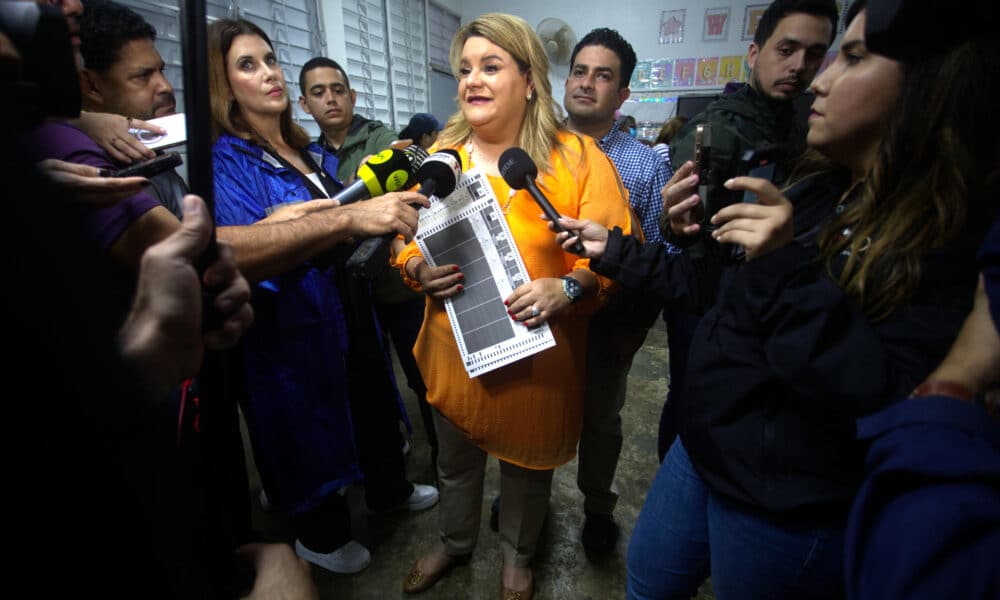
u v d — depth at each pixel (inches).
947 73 18.6
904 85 20.4
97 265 9.3
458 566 57.3
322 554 55.3
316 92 82.9
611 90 58.6
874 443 16.8
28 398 7.0
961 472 14.1
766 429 24.8
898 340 20.6
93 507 8.1
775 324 23.4
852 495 23.1
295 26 109.7
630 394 93.6
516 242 40.8
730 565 27.7
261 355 43.9
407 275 44.9
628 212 43.1
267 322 43.3
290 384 45.3
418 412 88.5
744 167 31.7
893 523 15.1
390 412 59.9
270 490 47.9
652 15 184.1
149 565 9.2
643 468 73.5
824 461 23.3
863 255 22.2
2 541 7.4
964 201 18.8
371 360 56.1
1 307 6.6
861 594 15.6
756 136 51.8
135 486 8.9
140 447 9.1
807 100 71.7
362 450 59.6
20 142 7.7
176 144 34.2
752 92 54.3
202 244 14.7
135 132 33.3
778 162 32.2
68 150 25.2
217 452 17.3
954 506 13.7
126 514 8.7
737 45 178.4
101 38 40.4
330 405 48.4
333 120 84.4
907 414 16.2
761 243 23.4
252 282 33.6
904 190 20.9
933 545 13.6
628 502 67.0
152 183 36.5
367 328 55.1
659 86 190.1
